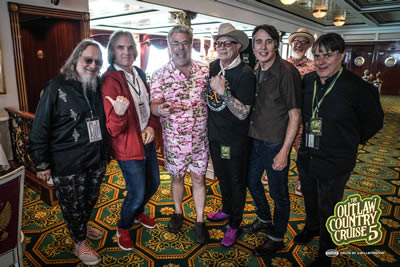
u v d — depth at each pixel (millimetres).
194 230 2479
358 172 3850
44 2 4367
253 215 2719
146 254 2158
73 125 1754
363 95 1594
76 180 1850
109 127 1781
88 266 2023
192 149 2137
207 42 15297
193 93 2018
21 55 4246
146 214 2754
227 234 2275
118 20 9805
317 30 13695
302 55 3098
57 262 2066
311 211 2150
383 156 4555
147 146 2203
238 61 1906
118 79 1900
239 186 2102
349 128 1667
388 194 3160
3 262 1332
